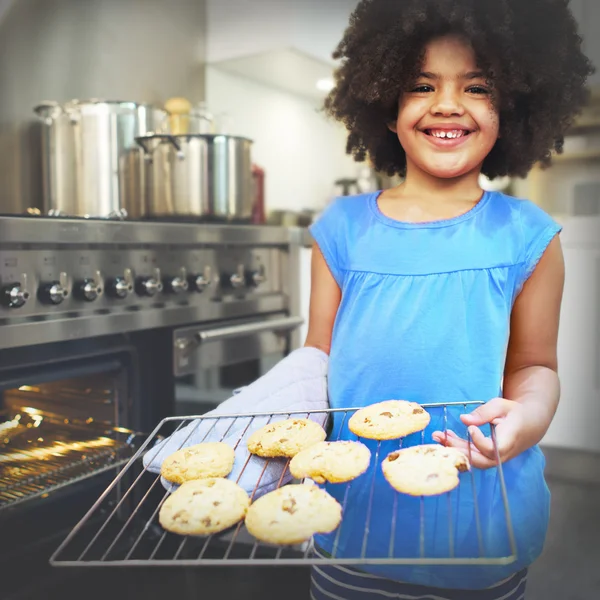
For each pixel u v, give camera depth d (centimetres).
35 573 135
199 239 172
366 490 94
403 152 123
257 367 209
